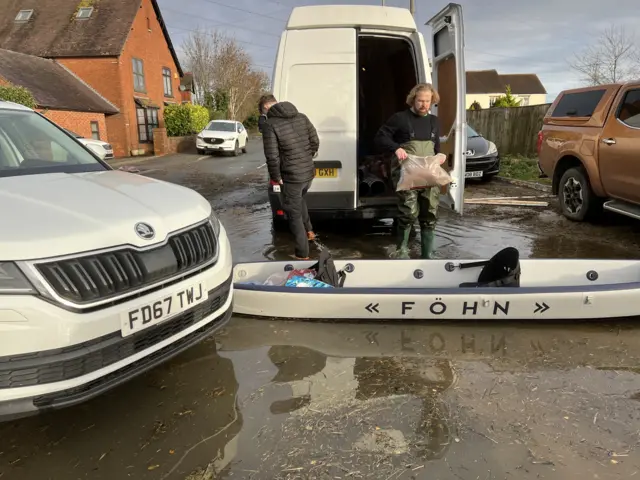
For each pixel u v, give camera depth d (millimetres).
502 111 15320
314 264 4055
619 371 2902
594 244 5707
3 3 25250
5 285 1941
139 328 2275
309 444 2293
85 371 2100
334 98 5398
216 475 2113
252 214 7883
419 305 3445
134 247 2281
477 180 11164
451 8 5035
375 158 6363
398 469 2123
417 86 4492
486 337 3342
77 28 23734
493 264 3932
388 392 2715
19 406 1979
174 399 2678
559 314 3416
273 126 4781
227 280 2840
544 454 2201
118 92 22641
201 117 28047
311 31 5379
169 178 12945
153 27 26391
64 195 2506
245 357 3129
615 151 5844
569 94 7113
